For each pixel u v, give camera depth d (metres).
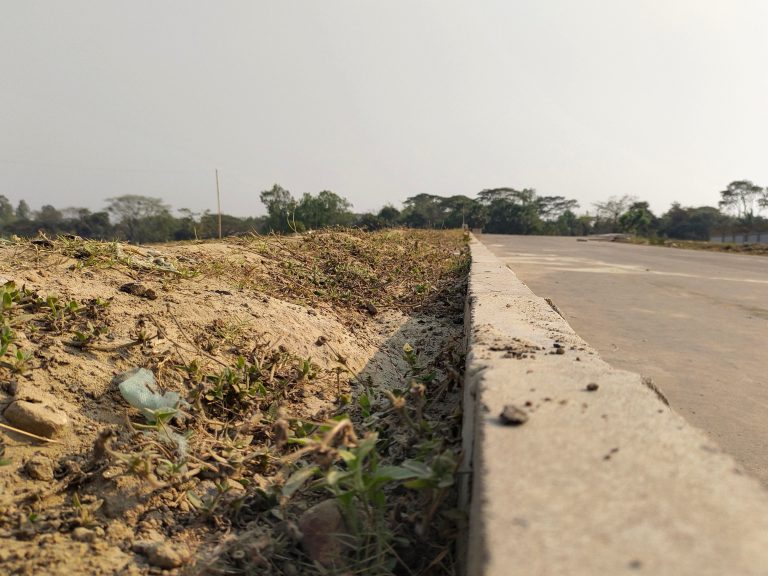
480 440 1.42
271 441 2.41
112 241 4.04
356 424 2.61
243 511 1.94
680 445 1.35
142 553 1.65
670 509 1.08
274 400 2.72
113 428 2.14
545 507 1.10
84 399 2.22
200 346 2.92
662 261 14.38
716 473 1.22
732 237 64.94
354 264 6.56
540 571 0.92
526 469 1.25
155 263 3.94
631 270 11.14
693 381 3.49
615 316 5.68
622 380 1.87
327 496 2.01
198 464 2.11
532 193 104.94
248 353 3.05
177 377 2.59
